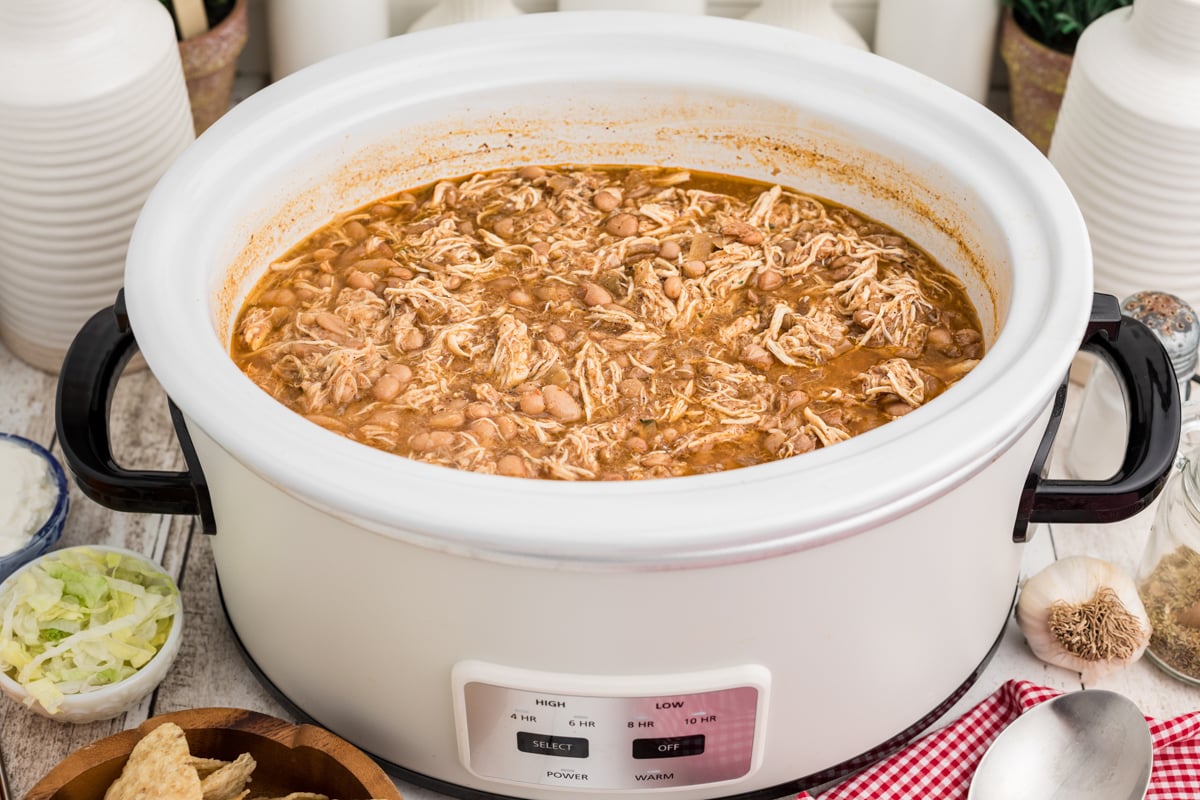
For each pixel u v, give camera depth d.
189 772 1.35
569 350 1.62
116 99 1.87
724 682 1.35
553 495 1.22
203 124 2.38
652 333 1.64
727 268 1.73
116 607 1.63
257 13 2.59
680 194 1.89
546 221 1.83
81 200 1.92
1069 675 1.69
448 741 1.45
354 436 1.50
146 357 1.36
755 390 1.56
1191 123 1.87
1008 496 1.42
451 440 1.47
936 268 1.74
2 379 2.10
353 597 1.35
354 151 1.79
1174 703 1.67
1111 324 1.51
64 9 1.83
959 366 1.58
